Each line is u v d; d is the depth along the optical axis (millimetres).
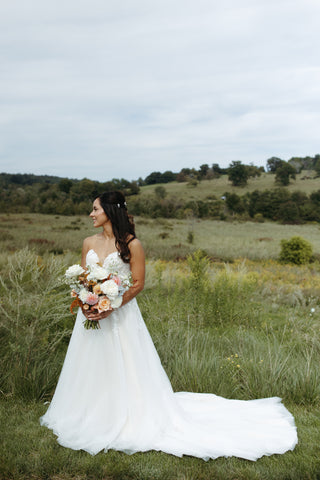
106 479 2469
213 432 3008
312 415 3525
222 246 28672
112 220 2904
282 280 14727
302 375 4020
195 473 2529
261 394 3891
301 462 2701
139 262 2957
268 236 43344
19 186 124188
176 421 3037
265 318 7586
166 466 2590
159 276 7289
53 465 2549
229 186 132125
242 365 4398
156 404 2979
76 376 2963
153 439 2830
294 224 72500
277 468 2627
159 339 4973
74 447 2744
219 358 4668
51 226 41188
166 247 24672
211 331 6398
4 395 3568
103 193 2982
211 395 3660
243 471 2566
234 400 3598
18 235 27969
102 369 2916
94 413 2906
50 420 3016
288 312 8305
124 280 2795
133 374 2941
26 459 2611
